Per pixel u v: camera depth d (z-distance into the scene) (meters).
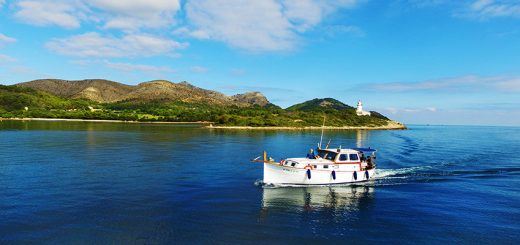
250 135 111.12
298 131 146.62
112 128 137.75
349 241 21.03
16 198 28.52
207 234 21.50
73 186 32.94
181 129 139.88
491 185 35.81
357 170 36.03
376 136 124.81
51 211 25.25
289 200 29.27
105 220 23.56
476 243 21.05
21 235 20.80
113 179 36.34
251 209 26.64
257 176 38.78
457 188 34.44
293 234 21.89
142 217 24.31
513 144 87.88
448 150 69.56
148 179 36.53
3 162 46.56
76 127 137.75
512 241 21.38
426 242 21.09
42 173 39.09
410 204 28.75
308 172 33.34
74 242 19.92
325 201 29.23
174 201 28.30
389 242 21.02
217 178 37.50
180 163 47.44
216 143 79.38
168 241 20.33
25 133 98.81
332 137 111.56
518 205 28.59
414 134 152.50
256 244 20.27
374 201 29.50
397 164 48.53
